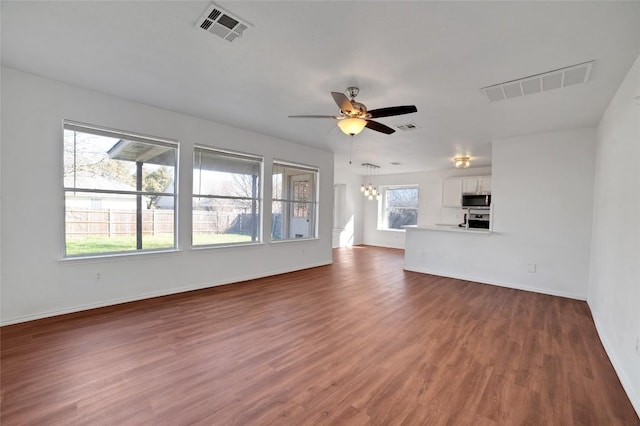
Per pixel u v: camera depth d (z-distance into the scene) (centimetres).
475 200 764
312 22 204
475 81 285
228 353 254
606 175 330
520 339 293
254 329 304
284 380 216
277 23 206
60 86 318
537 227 466
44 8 196
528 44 222
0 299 292
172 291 416
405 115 380
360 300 408
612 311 267
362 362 243
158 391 199
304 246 614
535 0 175
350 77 284
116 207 376
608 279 293
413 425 173
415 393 204
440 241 575
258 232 534
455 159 696
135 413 178
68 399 189
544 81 280
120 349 255
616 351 244
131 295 378
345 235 990
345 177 980
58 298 325
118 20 208
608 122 330
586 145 426
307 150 604
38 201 310
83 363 231
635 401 192
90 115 338
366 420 176
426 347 272
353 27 208
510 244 492
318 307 376
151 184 401
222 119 438
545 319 349
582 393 208
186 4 190
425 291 459
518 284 483
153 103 375
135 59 264
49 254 318
